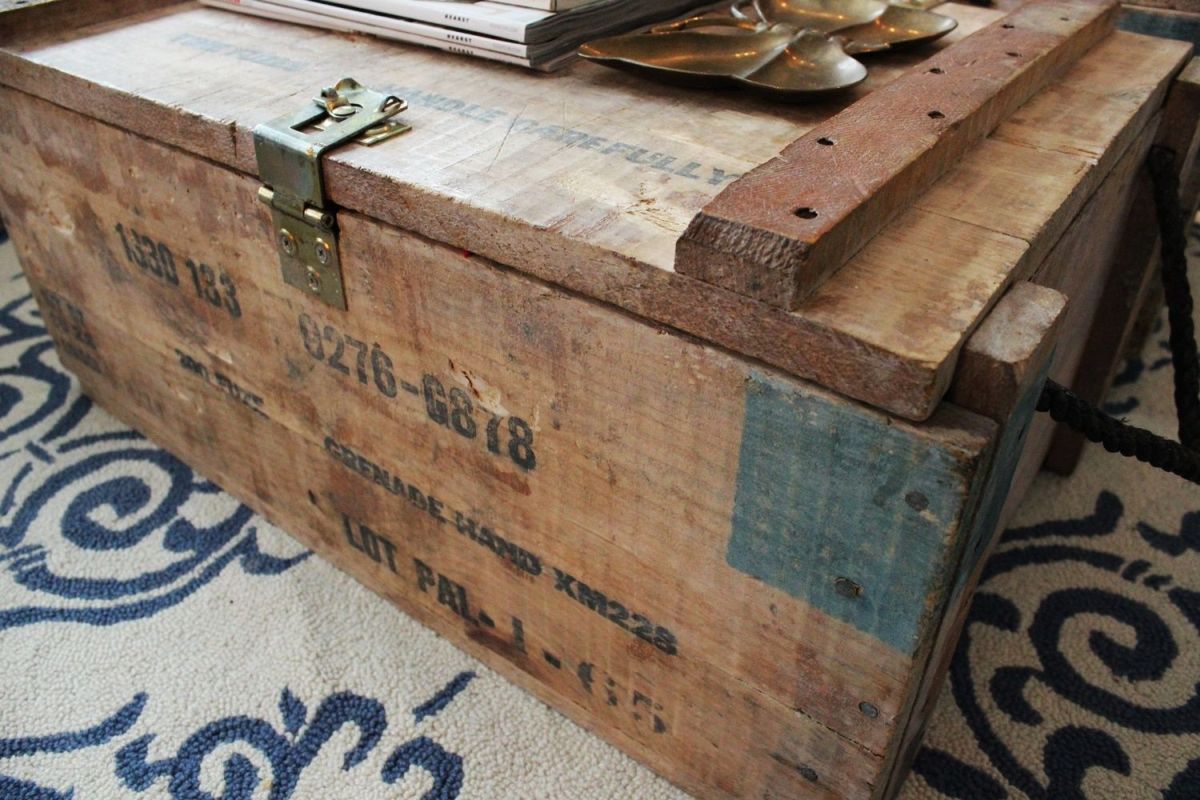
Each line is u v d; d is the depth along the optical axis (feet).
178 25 3.28
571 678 2.77
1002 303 1.76
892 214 1.94
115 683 2.93
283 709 2.86
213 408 3.33
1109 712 2.93
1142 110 2.56
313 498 3.20
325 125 2.38
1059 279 2.41
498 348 2.20
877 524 1.80
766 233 1.65
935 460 1.65
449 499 2.67
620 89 2.70
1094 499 3.75
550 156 2.28
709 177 2.19
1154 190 2.99
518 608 2.75
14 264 5.14
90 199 3.11
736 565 2.09
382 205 2.22
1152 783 2.73
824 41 2.81
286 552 3.42
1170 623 3.22
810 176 1.87
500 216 2.00
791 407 1.77
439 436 2.54
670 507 2.12
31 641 3.05
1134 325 4.33
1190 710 2.94
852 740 2.17
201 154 2.59
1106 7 3.01
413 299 2.31
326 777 2.68
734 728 2.41
